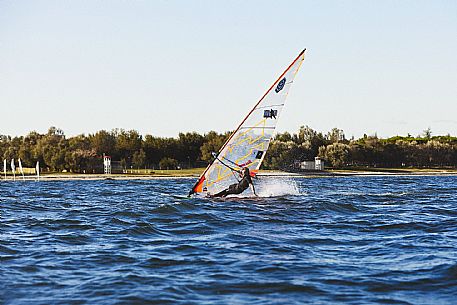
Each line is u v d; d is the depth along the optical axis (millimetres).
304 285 20625
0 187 104562
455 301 18750
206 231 33312
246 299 19062
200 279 21516
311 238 30500
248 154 50156
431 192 70875
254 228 34344
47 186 108500
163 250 27250
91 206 52188
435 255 25672
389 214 42000
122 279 21531
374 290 20047
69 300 19000
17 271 23000
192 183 118875
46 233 33469
